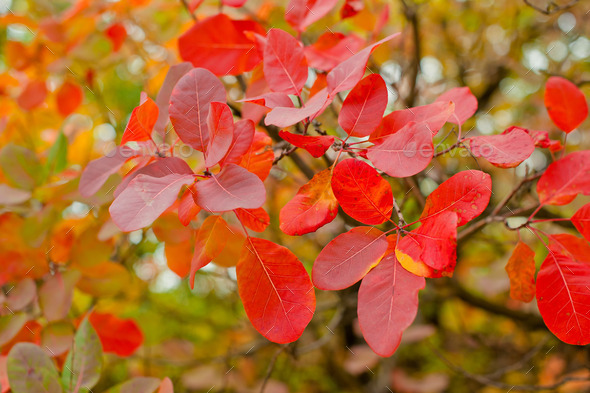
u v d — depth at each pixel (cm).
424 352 170
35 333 66
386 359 155
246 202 47
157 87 94
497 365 153
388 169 50
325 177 52
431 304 183
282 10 74
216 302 160
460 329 158
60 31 75
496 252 135
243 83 71
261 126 71
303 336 150
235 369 130
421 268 49
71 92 81
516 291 55
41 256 66
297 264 50
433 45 146
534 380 143
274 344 109
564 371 135
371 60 82
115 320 68
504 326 170
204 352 141
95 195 61
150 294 141
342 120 52
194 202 49
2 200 65
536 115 130
